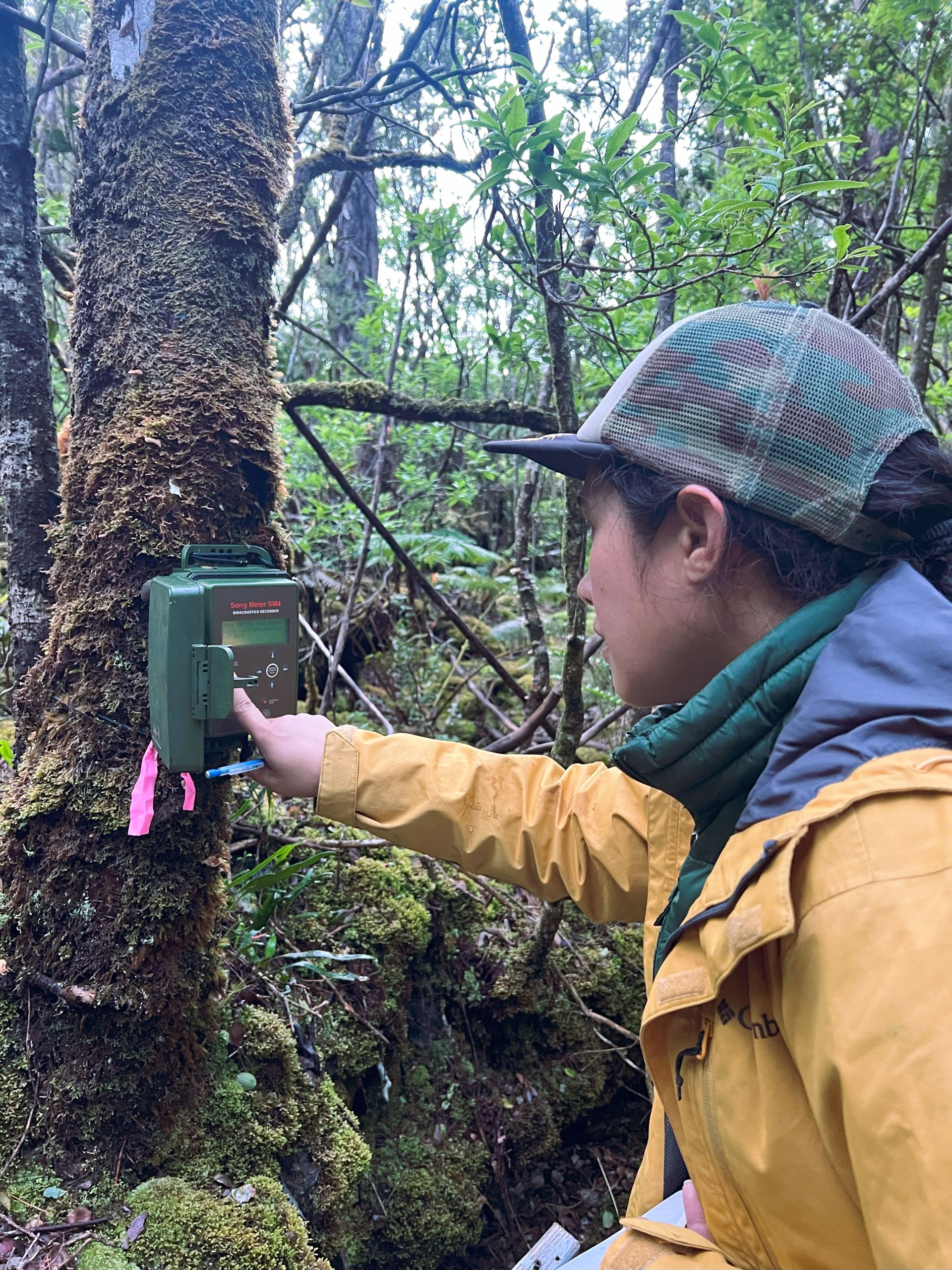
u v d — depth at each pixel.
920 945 0.45
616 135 1.35
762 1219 0.60
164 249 1.09
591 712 3.12
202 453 1.11
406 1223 1.69
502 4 1.57
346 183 2.19
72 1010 1.12
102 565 1.09
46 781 1.12
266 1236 1.07
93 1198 1.07
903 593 0.60
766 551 0.65
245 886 1.61
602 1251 0.96
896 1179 0.43
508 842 1.09
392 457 3.75
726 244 1.62
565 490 1.71
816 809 0.52
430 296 2.99
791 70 2.40
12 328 1.23
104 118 1.09
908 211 2.57
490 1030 2.10
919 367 2.13
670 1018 0.67
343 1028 1.67
